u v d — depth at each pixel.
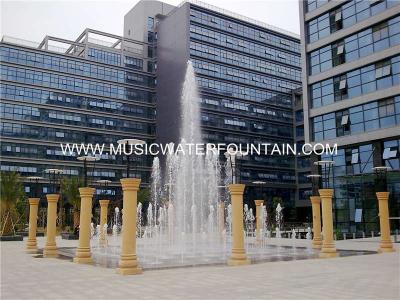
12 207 39.41
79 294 9.36
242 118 77.56
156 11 84.19
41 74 71.31
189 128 70.81
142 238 37.88
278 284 10.58
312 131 42.97
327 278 11.68
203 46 73.88
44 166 69.38
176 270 13.70
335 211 39.59
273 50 84.56
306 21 44.62
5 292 9.74
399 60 35.50
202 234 40.59
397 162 35.12
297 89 85.88
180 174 57.44
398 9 35.53
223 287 10.14
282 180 81.75
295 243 28.67
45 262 17.12
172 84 74.56
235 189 15.87
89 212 17.22
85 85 75.00
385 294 9.15
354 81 39.22
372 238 33.62
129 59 80.44
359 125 38.38
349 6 40.19
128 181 13.10
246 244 27.89
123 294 9.27
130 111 78.44
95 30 77.25
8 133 67.31
